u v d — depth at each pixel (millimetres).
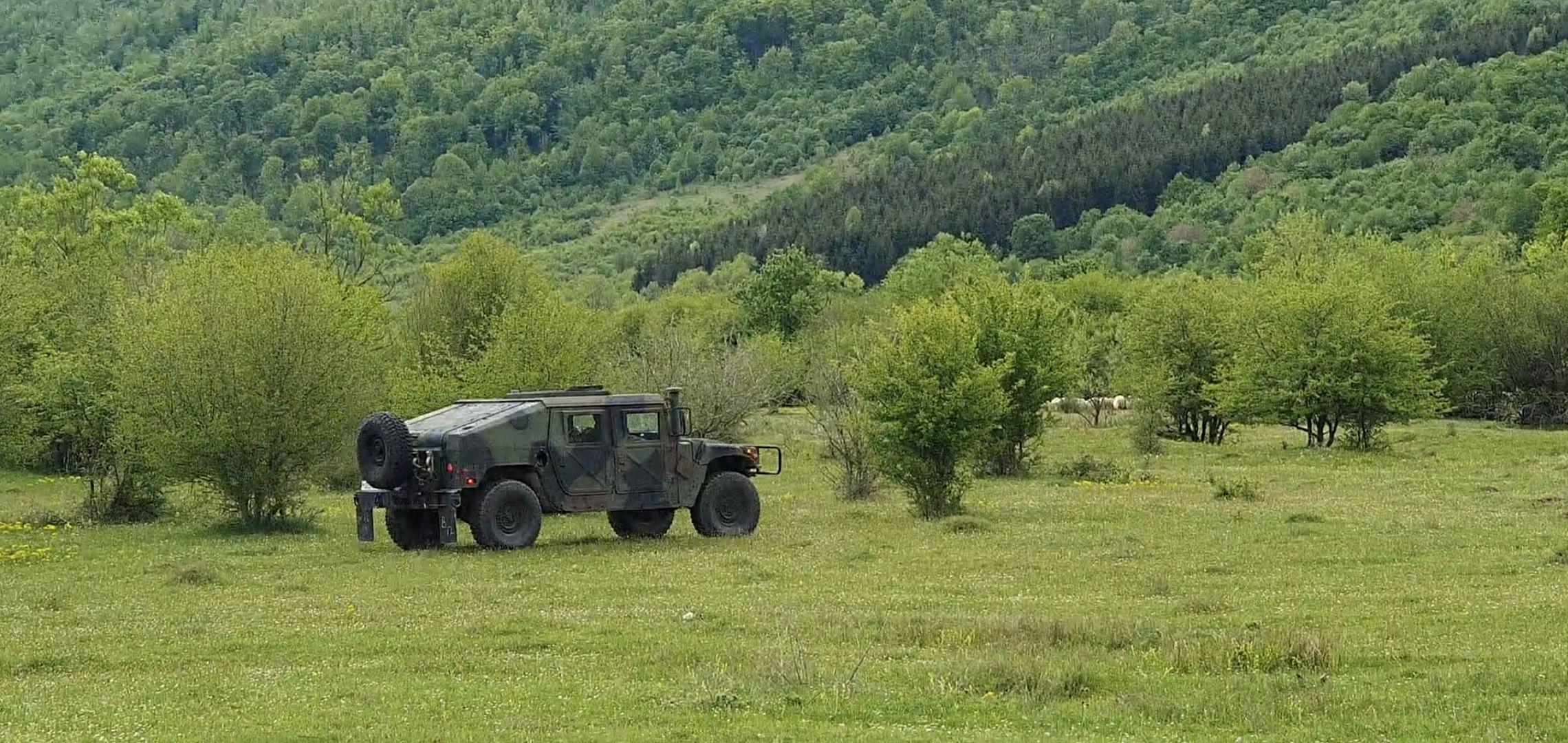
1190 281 67688
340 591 20344
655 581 20844
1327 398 49906
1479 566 21250
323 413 28844
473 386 41094
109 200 75062
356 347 30344
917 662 14359
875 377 30250
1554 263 68562
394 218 70625
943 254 113188
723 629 16766
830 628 16453
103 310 43844
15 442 32156
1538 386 62594
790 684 13250
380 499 25172
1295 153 159250
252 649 15828
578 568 22297
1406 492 33625
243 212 73750
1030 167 170500
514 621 17281
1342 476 38594
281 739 11492
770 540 25891
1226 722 11906
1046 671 13383
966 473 31469
